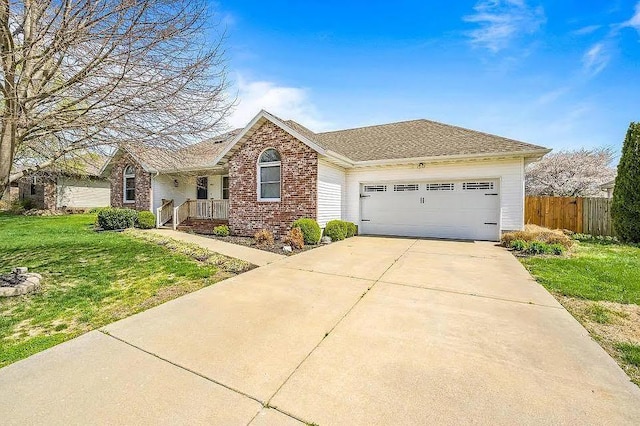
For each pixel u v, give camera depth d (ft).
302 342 10.68
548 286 17.16
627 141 35.45
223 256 25.26
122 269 21.38
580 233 40.86
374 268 21.72
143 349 10.12
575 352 9.96
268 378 8.51
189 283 18.29
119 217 44.65
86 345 10.39
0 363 9.53
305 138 34.50
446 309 13.83
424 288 17.01
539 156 33.53
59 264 22.81
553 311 13.51
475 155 34.14
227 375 8.64
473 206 36.81
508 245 30.73
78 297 15.84
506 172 34.94
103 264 22.82
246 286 17.37
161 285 17.88
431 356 9.75
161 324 12.16
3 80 13.51
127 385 8.11
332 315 13.14
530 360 9.50
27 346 10.71
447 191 38.11
